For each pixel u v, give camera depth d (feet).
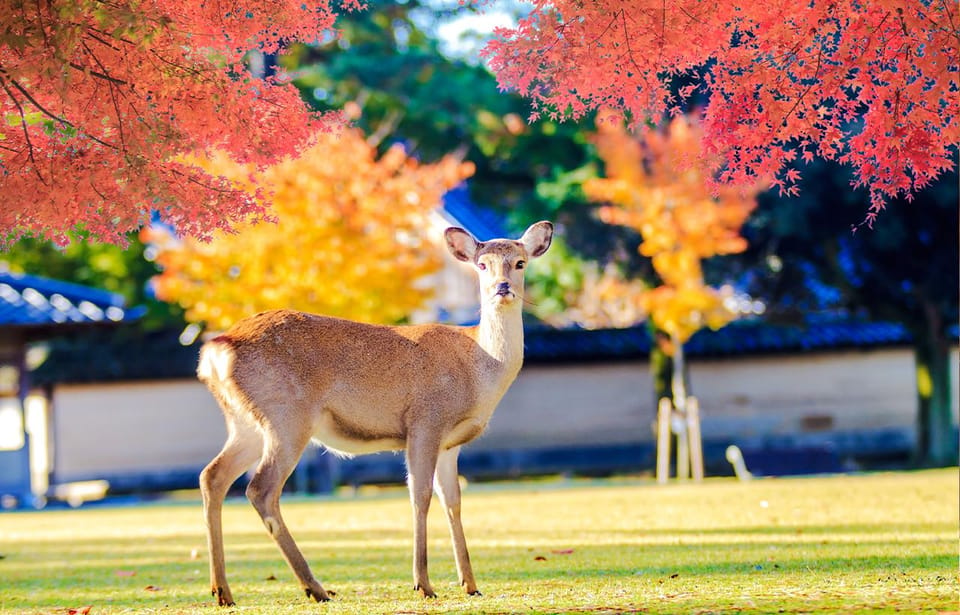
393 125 122.42
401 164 98.63
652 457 112.88
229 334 30.04
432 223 104.58
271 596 30.96
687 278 91.97
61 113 30.81
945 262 96.17
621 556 38.73
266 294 91.56
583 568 35.27
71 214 30.68
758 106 32.81
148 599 32.17
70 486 110.52
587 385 114.42
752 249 100.99
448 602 27.40
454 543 30.17
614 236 105.29
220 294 92.32
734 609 23.71
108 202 30.42
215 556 28.96
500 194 124.26
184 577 37.81
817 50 31.32
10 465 98.22
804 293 107.34
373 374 29.63
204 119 30.78
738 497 65.98
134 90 29.66
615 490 80.59
